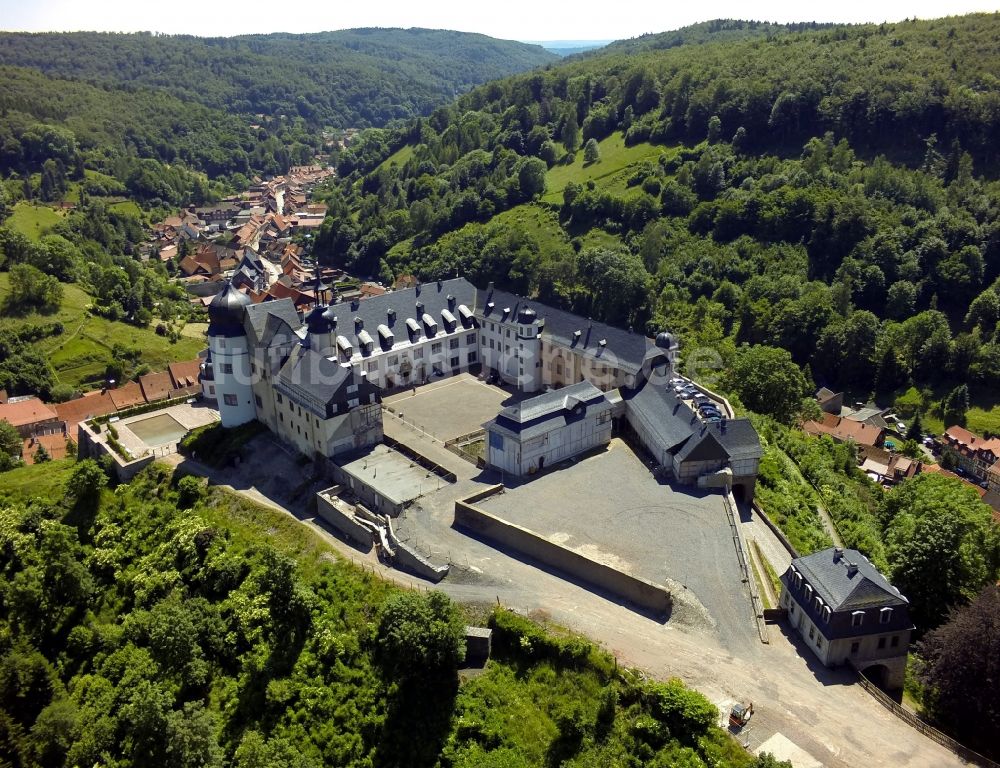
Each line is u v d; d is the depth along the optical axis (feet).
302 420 391.24
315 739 253.85
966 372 647.97
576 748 229.04
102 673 309.42
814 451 473.26
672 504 334.24
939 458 591.78
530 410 361.92
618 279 652.48
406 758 242.78
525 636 256.11
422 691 254.68
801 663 250.37
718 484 344.90
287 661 277.03
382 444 397.39
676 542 307.37
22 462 522.47
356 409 382.42
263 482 390.21
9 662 314.14
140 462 411.95
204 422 465.06
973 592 304.91
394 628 258.16
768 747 218.79
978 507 372.38
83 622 338.95
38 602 343.87
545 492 345.92
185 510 374.02
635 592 276.62
